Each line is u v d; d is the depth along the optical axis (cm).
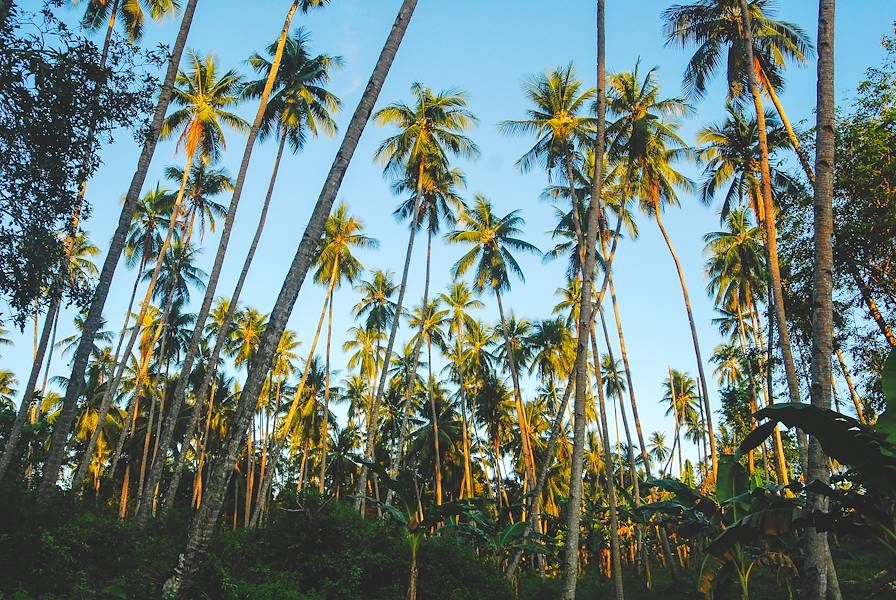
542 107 2797
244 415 888
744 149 2509
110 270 1466
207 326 4375
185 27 1727
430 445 4650
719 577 1634
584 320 1437
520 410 3503
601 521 3428
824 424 725
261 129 2712
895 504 787
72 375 1373
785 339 1627
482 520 2111
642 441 2948
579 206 3000
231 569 1357
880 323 1817
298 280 934
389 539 1656
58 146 1027
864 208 1766
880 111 1770
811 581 848
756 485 1877
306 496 1666
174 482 2059
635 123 2547
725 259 3406
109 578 1106
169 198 3259
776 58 2139
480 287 3600
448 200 3256
